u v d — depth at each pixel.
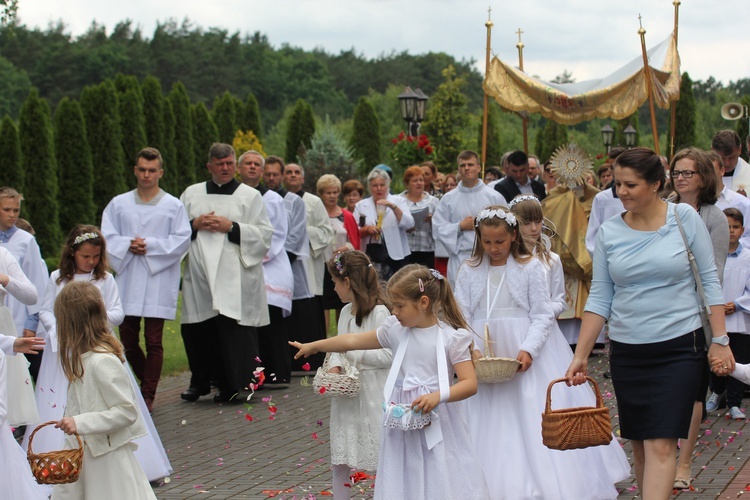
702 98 71.56
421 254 12.74
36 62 78.38
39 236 21.98
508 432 5.93
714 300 4.96
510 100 12.52
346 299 5.91
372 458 5.80
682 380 4.93
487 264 6.16
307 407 9.62
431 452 4.87
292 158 30.78
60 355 5.20
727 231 6.13
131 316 9.51
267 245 10.12
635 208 5.04
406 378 4.96
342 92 94.62
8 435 5.56
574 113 12.36
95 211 23.53
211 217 9.94
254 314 10.04
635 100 12.03
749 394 9.55
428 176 14.59
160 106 25.94
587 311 5.19
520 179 11.88
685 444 6.23
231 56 89.81
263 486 6.77
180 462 7.55
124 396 5.13
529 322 6.03
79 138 23.12
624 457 6.40
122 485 5.20
